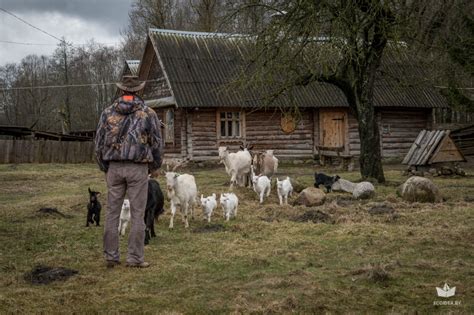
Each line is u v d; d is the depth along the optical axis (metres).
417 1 18.16
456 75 26.36
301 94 28.28
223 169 26.00
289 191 14.04
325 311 5.44
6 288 6.41
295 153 28.80
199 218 11.63
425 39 21.09
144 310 5.57
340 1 16.05
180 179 10.41
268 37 17.50
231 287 6.28
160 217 11.71
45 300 5.89
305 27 15.92
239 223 10.91
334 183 15.85
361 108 17.78
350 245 8.52
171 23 52.47
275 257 7.83
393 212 11.77
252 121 28.16
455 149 20.25
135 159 7.28
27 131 34.62
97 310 5.59
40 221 11.48
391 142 30.52
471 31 22.81
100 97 67.12
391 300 5.73
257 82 17.12
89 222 11.09
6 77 68.31
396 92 29.67
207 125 27.34
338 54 17.70
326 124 29.20
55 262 7.66
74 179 22.12
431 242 8.48
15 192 17.92
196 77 26.89
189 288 6.26
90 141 34.72
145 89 31.81
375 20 16.66
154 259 7.81
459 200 13.64
